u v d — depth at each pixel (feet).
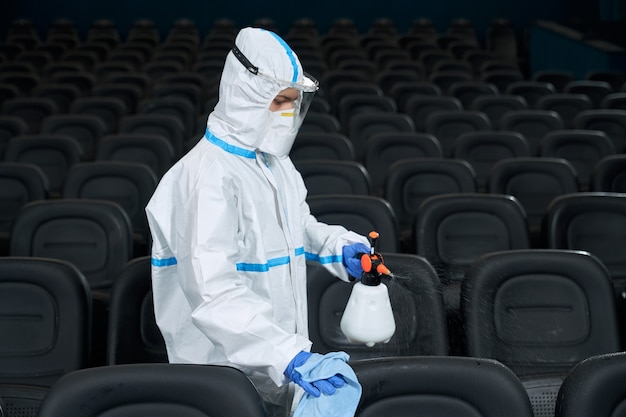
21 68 37.01
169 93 28.89
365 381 6.77
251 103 7.02
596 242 13.32
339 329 9.98
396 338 9.78
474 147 19.92
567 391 6.86
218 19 55.72
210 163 7.03
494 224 13.33
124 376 6.64
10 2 54.80
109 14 55.52
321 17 55.88
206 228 6.86
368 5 55.72
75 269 9.93
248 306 6.65
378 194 19.30
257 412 6.61
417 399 6.84
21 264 9.77
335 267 7.91
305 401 6.44
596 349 10.01
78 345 9.74
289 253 7.53
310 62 35.45
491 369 6.80
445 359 6.88
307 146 19.27
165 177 7.18
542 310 10.05
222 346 6.67
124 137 19.04
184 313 7.43
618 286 13.19
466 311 9.97
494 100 27.02
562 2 54.80
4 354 9.71
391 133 19.66
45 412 6.52
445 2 55.52
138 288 9.69
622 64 37.65
